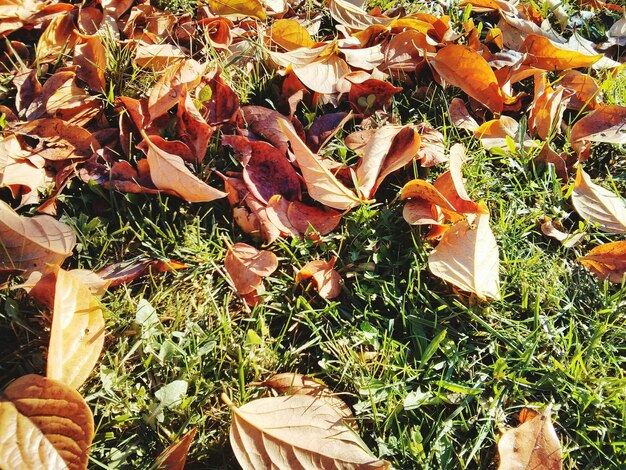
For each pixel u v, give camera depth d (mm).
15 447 494
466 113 821
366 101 801
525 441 554
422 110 832
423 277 678
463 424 586
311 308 641
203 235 684
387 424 582
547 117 812
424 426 594
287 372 613
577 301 687
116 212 682
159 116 721
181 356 597
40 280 573
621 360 639
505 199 767
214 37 837
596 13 1040
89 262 647
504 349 645
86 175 684
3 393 517
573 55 859
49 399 509
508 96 832
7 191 677
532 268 699
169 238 669
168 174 648
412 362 628
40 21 781
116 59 770
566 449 582
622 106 806
